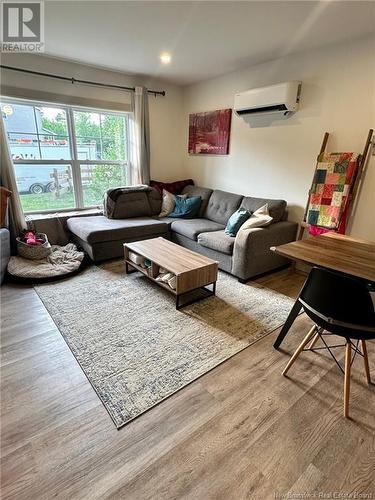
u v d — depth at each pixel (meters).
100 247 3.25
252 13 2.18
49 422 1.37
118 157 4.27
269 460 1.22
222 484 1.13
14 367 1.71
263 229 2.91
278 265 3.24
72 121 3.72
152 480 1.14
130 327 2.14
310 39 2.62
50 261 3.10
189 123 4.50
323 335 2.09
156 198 4.19
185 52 3.02
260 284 2.94
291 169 3.27
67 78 3.43
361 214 2.72
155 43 2.79
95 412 1.43
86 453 1.23
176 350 1.90
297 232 3.31
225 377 1.68
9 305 2.41
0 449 1.24
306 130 3.05
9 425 1.35
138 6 2.10
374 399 1.55
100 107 3.77
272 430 1.36
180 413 1.44
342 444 1.30
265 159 3.53
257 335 2.08
